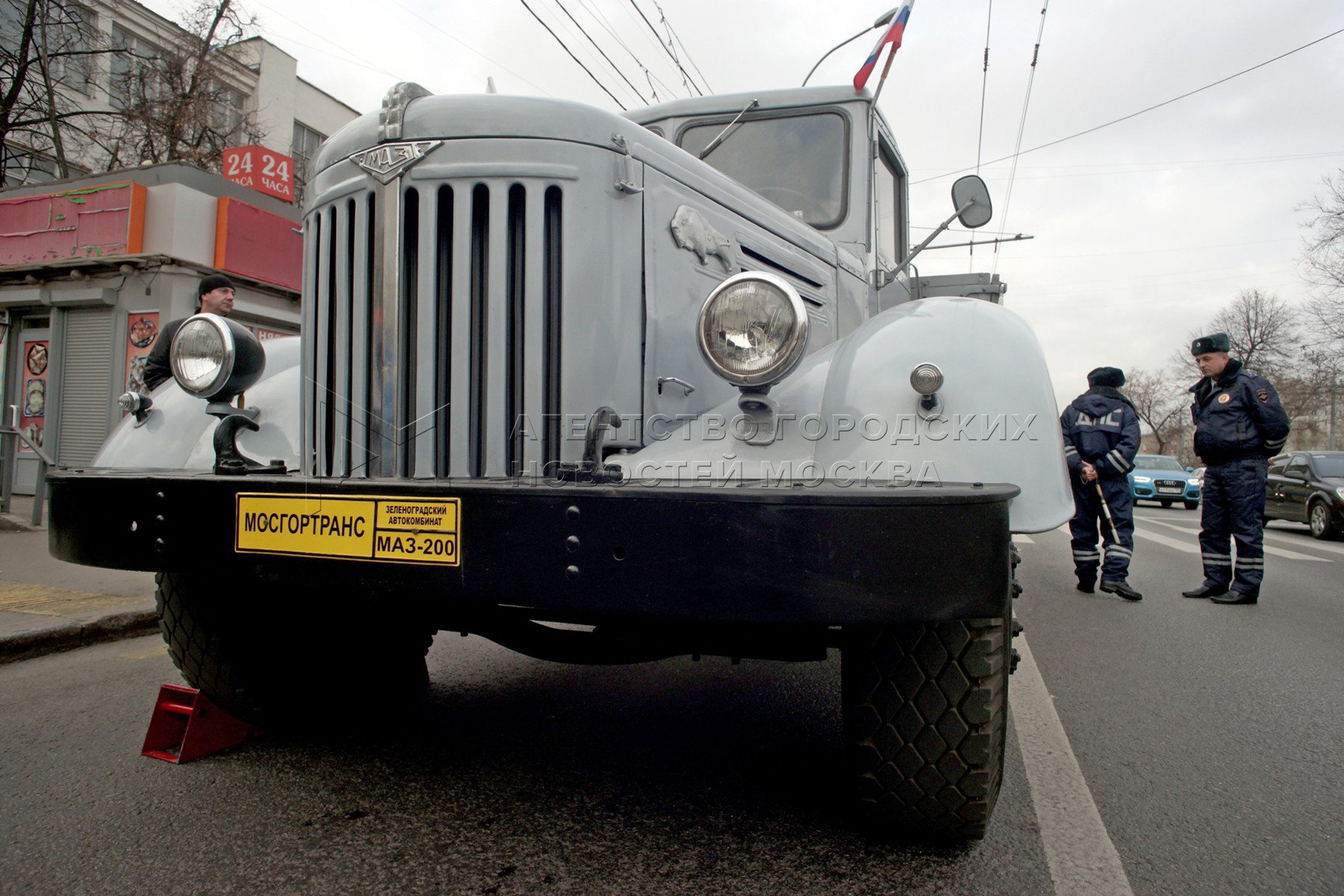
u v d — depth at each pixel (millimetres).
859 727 1841
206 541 1896
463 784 2328
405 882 1785
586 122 2150
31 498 9914
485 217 2051
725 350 1844
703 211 2625
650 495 1542
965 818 1822
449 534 1665
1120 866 1903
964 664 1759
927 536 1470
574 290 2082
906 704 1791
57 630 3961
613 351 2162
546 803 2199
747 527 1496
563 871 1833
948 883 1800
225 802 2191
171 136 15602
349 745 2641
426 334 2002
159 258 9734
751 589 1490
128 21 17125
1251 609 5391
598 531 1570
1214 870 1898
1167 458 20500
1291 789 2387
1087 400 5828
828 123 3969
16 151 15195
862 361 1948
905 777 1812
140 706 3078
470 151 2035
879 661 1816
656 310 2338
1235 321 44562
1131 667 3787
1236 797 2330
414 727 2828
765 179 4004
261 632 2469
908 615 1462
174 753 2520
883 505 1469
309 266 2209
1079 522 5922
